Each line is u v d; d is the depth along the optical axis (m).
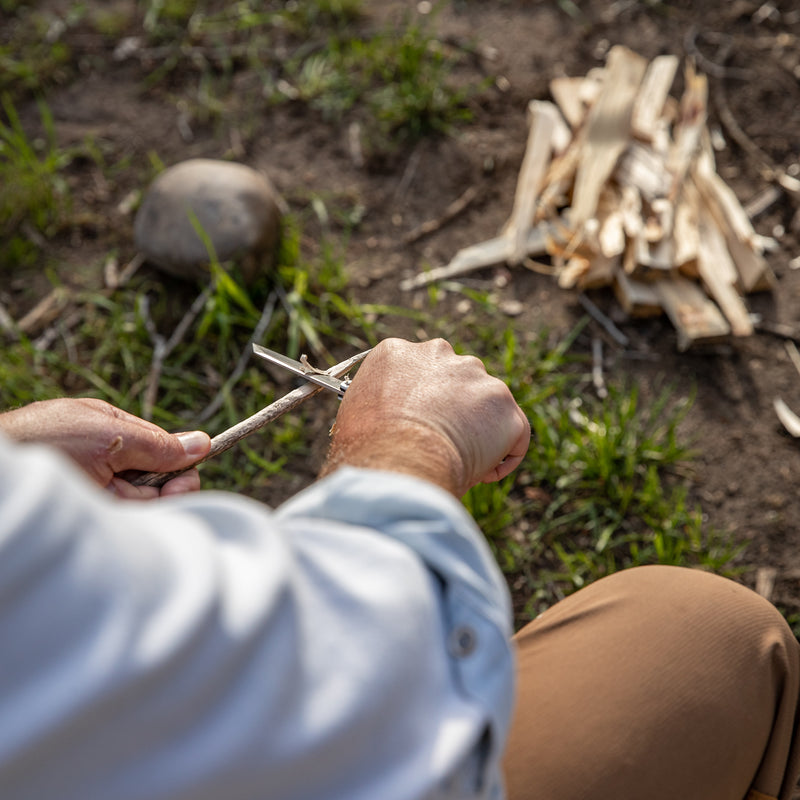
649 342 2.49
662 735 1.08
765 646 1.15
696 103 2.70
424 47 2.96
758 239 2.68
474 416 0.95
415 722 0.59
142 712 0.45
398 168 2.88
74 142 2.98
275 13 3.24
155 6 3.26
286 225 2.71
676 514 2.14
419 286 2.64
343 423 1.00
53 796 0.45
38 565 0.41
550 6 3.22
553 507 2.21
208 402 2.45
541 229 2.66
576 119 2.77
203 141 2.97
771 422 2.34
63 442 1.17
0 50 3.15
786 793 1.22
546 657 1.17
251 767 0.49
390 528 0.67
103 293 2.65
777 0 3.18
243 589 0.50
